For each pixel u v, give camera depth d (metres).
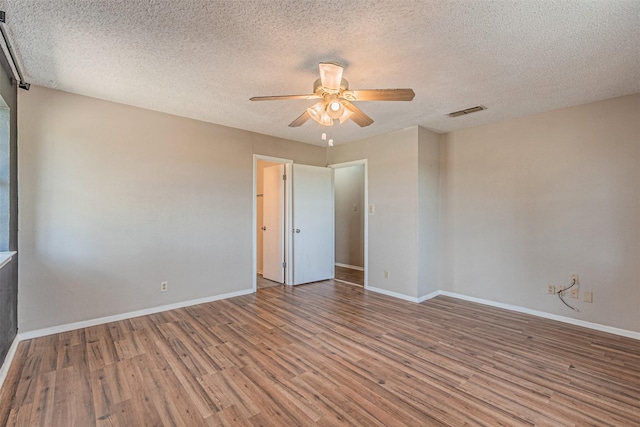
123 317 3.34
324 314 3.58
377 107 3.34
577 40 2.04
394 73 2.54
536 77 2.60
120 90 2.94
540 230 3.51
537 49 2.15
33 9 1.74
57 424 1.74
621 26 1.88
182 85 2.81
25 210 2.79
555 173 3.40
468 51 2.19
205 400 1.96
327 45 2.13
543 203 3.49
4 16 1.79
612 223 3.05
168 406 1.90
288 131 4.38
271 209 5.31
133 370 2.31
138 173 3.42
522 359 2.51
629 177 2.96
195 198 3.85
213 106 3.36
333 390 2.08
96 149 3.15
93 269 3.15
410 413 1.85
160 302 3.60
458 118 3.72
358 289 4.73
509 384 2.15
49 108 2.90
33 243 2.83
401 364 2.43
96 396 1.99
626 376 2.25
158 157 3.55
